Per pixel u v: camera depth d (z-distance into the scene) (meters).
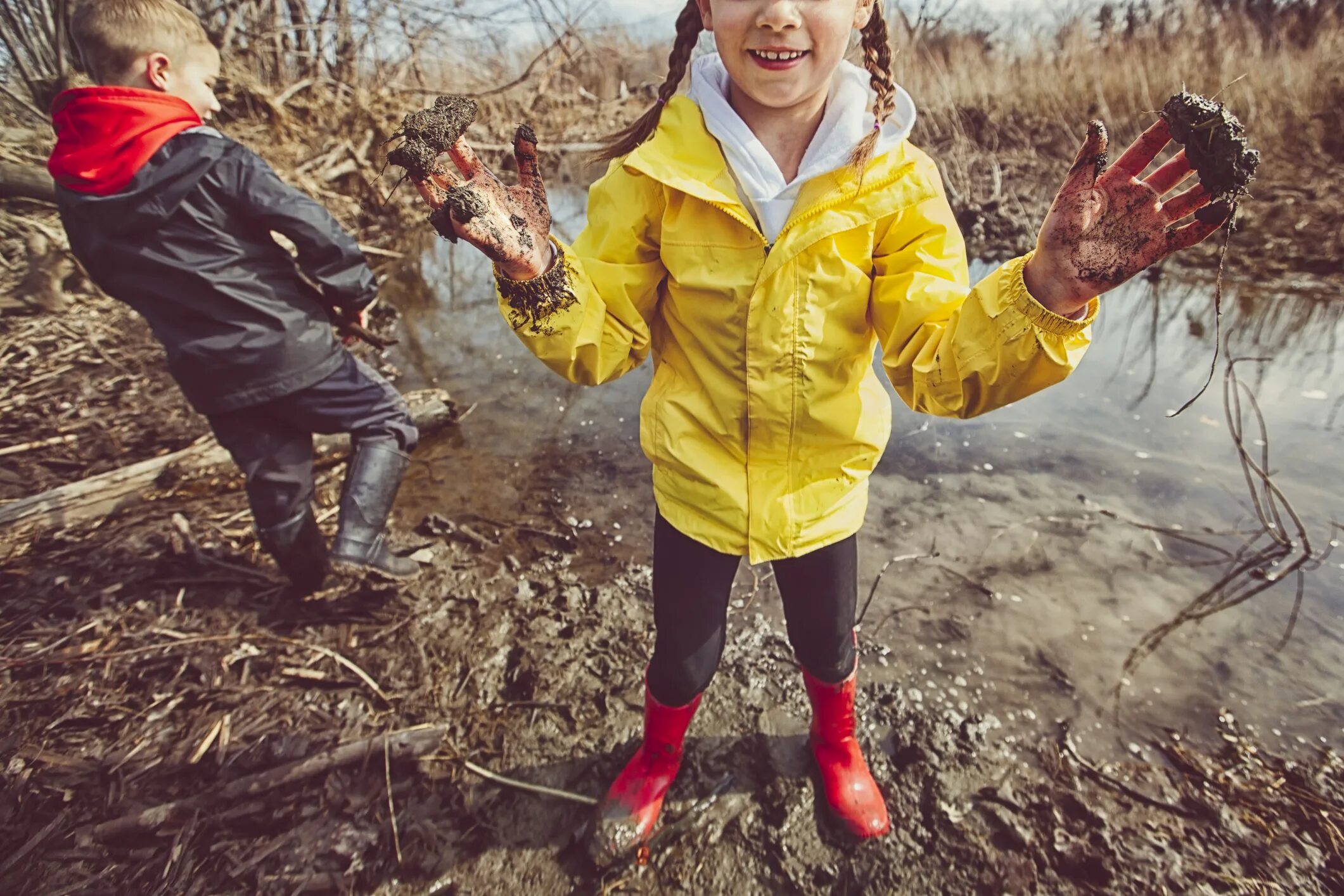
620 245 1.25
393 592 2.42
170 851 1.68
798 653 1.70
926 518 2.71
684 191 1.17
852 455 1.40
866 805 1.73
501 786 1.85
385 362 4.09
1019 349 0.98
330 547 2.59
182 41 1.82
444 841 1.73
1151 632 2.22
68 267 4.47
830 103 1.19
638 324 1.30
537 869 1.68
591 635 2.26
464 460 3.18
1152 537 2.57
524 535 2.71
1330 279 4.43
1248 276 4.61
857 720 1.99
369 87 7.55
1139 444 3.07
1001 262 5.13
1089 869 1.65
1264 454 2.74
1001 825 1.73
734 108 1.23
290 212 1.90
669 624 1.55
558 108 9.07
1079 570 2.45
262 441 2.10
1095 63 6.98
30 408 3.39
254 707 2.02
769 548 1.41
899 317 1.20
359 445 2.27
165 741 1.92
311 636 2.25
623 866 1.68
